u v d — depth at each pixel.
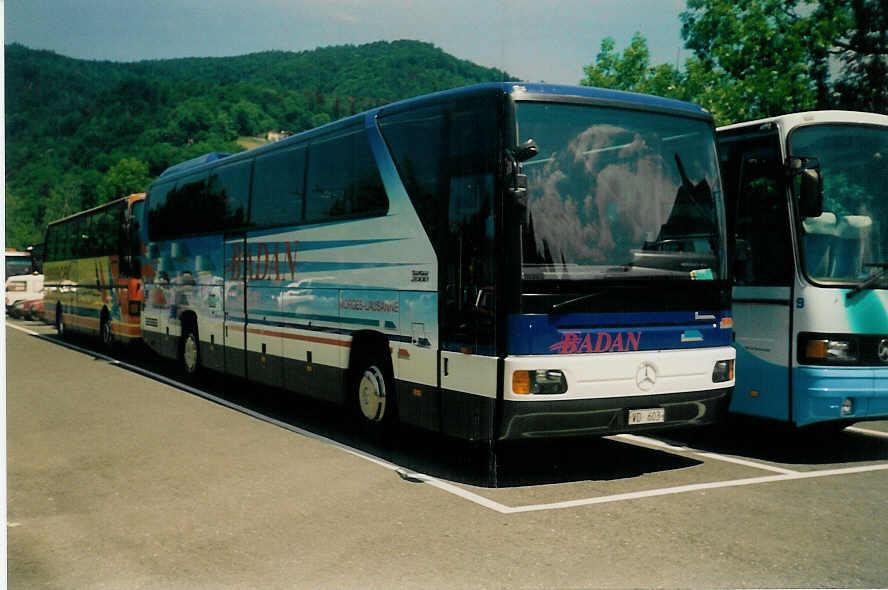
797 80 22.55
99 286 19.70
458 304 7.07
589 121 7.04
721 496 6.53
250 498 6.53
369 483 6.98
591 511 6.09
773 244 8.05
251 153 11.48
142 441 8.87
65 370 15.85
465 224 7.02
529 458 8.01
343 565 4.98
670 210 7.29
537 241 6.64
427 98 7.67
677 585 4.62
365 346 8.71
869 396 7.62
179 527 5.80
